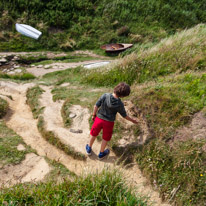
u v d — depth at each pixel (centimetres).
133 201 271
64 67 1255
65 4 1789
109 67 812
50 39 1630
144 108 428
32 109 590
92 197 274
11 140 416
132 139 401
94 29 1769
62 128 462
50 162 375
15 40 1544
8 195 264
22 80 975
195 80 452
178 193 309
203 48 698
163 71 674
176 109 400
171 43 802
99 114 358
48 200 261
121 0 1927
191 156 333
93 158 391
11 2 1670
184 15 1933
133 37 1731
